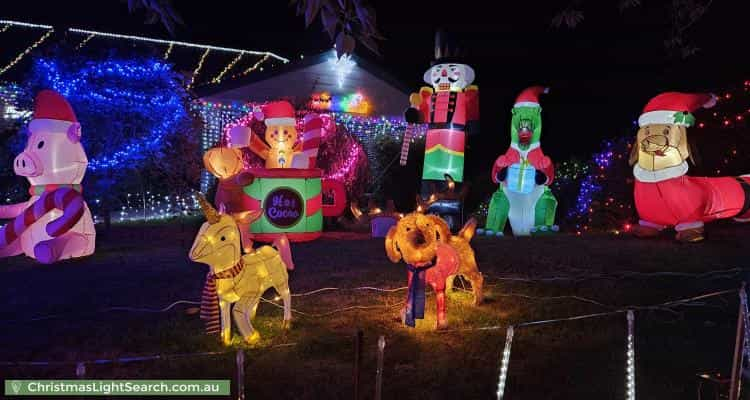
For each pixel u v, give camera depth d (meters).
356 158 15.38
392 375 4.68
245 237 5.89
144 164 14.17
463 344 5.40
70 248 9.49
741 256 9.55
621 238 12.18
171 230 13.69
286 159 12.04
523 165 12.79
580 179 15.59
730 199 11.09
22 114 14.32
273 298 7.10
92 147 13.23
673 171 11.23
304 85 18.27
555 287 7.63
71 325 6.01
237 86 17.58
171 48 20.95
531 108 12.73
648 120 11.42
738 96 14.26
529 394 4.37
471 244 11.32
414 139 17.39
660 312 6.45
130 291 7.45
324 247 11.01
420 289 5.79
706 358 5.07
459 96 13.13
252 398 4.31
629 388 3.76
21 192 14.84
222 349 5.28
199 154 15.78
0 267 9.23
